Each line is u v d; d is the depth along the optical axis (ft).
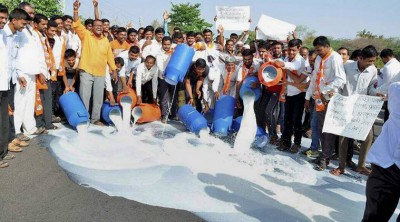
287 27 22.48
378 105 13.65
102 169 14.24
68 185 12.56
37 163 14.42
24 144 16.40
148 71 22.00
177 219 10.66
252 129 18.42
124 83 21.85
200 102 24.20
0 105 13.82
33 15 17.51
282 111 21.56
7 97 14.23
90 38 20.20
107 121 21.30
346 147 15.46
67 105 19.44
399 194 8.68
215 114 20.49
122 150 16.76
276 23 22.59
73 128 20.15
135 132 20.30
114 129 20.53
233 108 20.33
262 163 16.44
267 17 22.72
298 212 11.71
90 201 11.47
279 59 18.30
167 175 13.99
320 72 15.44
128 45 24.30
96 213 10.73
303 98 18.06
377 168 8.79
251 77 19.24
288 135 18.76
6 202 11.03
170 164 15.26
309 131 23.06
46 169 13.85
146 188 12.67
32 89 17.97
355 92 15.44
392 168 8.51
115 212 10.86
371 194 8.84
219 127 19.86
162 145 17.95
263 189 13.34
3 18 13.03
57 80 21.75
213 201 11.98
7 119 14.30
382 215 8.79
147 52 23.95
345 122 14.20
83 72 20.27
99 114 21.33
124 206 11.27
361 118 13.92
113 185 12.78
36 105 18.81
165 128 21.70
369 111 13.80
